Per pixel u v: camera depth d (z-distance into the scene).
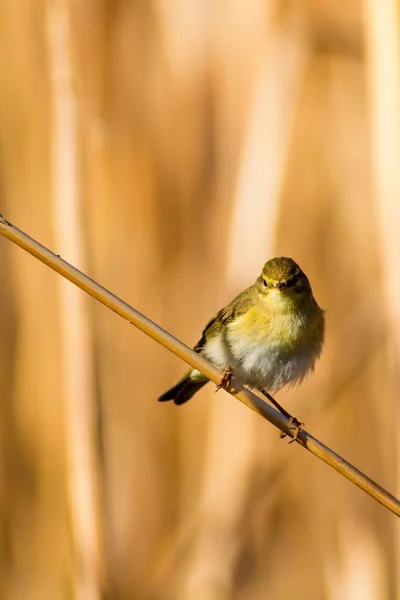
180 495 11.57
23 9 10.77
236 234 9.41
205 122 11.64
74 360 8.14
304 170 12.09
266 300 8.41
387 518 11.04
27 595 10.13
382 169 8.30
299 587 11.11
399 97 8.21
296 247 11.91
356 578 10.06
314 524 11.33
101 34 11.30
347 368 10.63
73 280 5.55
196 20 11.45
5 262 11.00
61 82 8.21
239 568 10.68
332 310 11.82
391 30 8.25
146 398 11.74
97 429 8.16
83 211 8.15
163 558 11.20
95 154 11.22
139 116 11.64
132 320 5.75
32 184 10.88
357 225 11.96
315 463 11.41
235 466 9.57
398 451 9.04
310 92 12.02
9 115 10.96
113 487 11.48
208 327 8.96
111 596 8.12
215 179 11.63
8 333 10.93
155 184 11.66
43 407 10.69
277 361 8.41
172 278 11.66
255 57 10.96
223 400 9.69
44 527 10.47
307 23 10.59
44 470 10.59
